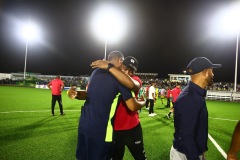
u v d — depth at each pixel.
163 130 9.17
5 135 7.33
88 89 2.60
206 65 2.46
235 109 19.66
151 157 5.75
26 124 9.18
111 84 2.46
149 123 10.78
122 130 3.62
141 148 3.79
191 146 2.30
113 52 3.59
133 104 2.53
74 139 7.14
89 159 2.45
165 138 7.82
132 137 3.66
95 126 2.42
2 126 8.61
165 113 14.60
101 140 2.42
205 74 2.47
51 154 5.68
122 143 3.70
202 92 2.44
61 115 11.80
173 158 2.60
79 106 16.00
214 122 12.12
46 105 15.59
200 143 2.43
